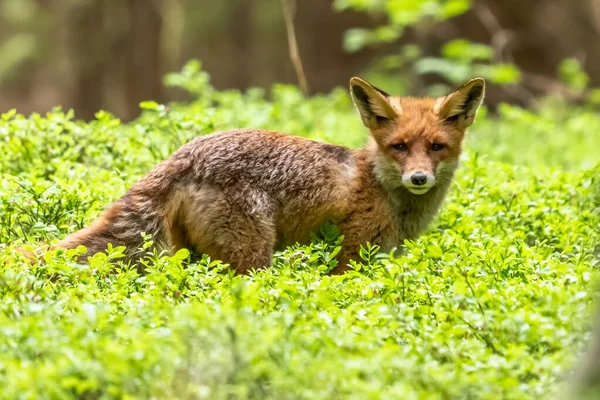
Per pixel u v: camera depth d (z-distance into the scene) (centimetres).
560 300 905
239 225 1255
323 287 1008
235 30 4434
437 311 959
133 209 1233
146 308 891
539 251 1257
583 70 4269
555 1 4322
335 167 1324
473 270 1079
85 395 758
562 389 767
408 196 1355
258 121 2086
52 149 1597
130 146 1628
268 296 971
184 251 1099
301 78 2466
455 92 1356
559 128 2906
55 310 905
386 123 1359
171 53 4206
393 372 777
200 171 1251
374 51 4494
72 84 4169
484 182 1583
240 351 747
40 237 1237
